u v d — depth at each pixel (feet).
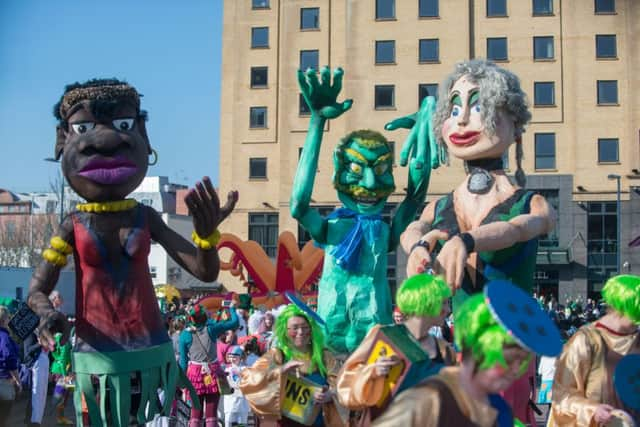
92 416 24.81
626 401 18.42
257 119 149.38
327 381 21.84
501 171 24.31
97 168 25.29
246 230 148.77
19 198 315.99
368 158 26.07
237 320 38.75
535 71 138.31
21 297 69.26
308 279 76.38
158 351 25.49
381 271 25.95
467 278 23.18
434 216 24.45
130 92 26.35
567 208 137.18
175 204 245.65
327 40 144.15
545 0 138.82
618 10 137.39
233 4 150.41
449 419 11.17
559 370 19.22
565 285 137.08
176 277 177.47
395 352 15.26
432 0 140.56
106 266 25.22
